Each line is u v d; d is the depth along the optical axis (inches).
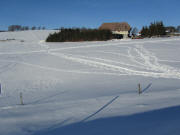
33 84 620.4
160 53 1029.8
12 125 239.9
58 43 1729.8
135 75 668.1
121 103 310.2
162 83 518.6
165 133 162.7
